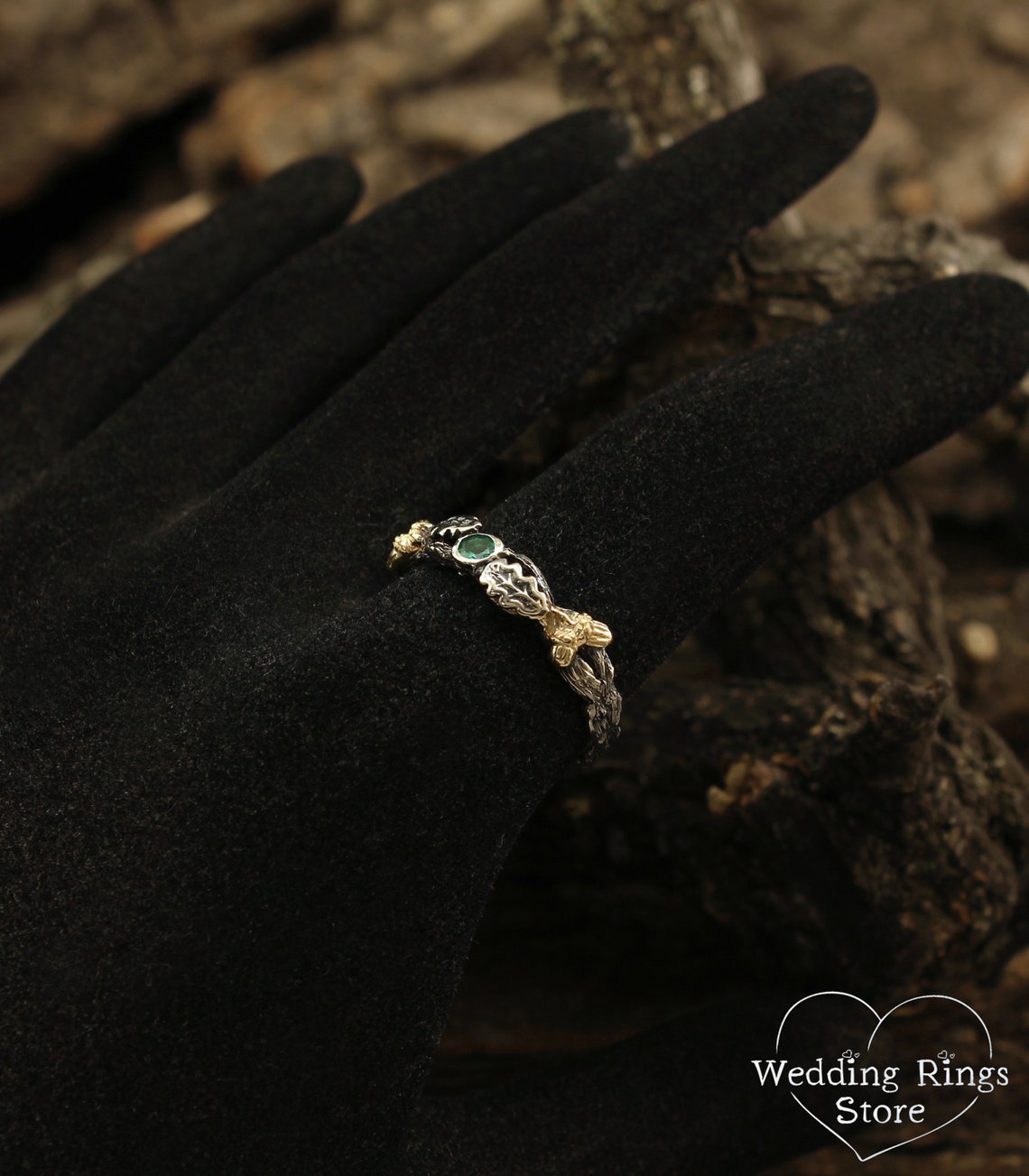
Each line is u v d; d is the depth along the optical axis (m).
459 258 0.18
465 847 0.14
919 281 0.18
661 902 0.18
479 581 0.14
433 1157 0.14
